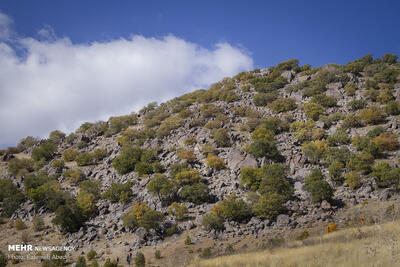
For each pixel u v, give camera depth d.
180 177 50.97
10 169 71.69
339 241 18.36
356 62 106.94
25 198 57.31
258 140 58.41
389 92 72.75
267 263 17.67
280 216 38.59
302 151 55.84
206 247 34.75
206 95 102.75
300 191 45.22
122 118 104.19
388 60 105.00
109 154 76.00
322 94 80.31
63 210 45.03
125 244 39.50
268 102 87.25
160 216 41.19
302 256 16.62
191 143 68.81
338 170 46.31
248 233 37.06
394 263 12.41
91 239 42.03
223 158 59.06
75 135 95.31
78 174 62.62
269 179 44.34
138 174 59.09
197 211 44.59
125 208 48.56
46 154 79.56
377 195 40.22
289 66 119.00
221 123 75.62
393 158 49.56
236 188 48.75
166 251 35.53
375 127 60.56
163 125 83.19
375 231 18.72
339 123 65.94
